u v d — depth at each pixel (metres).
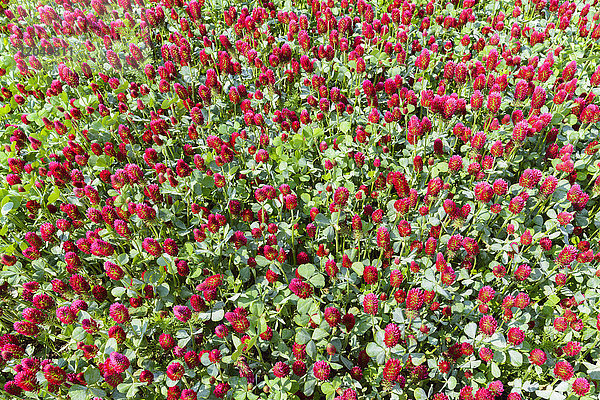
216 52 1.21
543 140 0.88
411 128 0.75
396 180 0.68
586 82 0.98
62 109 0.94
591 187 0.83
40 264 0.70
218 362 0.57
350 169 0.85
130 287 0.62
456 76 0.89
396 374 0.54
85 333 0.57
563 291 0.67
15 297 0.75
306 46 0.97
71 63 1.11
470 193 0.74
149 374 0.54
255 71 1.03
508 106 0.92
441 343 0.64
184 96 0.90
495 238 0.72
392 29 1.22
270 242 0.65
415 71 1.09
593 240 0.76
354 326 0.62
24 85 1.09
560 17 1.11
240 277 0.75
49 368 0.52
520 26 1.18
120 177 0.70
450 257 0.66
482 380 0.59
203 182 0.77
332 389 0.53
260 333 0.56
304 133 0.82
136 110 1.02
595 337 0.64
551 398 0.55
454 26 1.15
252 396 0.54
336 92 0.89
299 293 0.59
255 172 0.81
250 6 1.33
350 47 1.17
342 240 0.77
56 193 0.74
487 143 0.84
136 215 0.72
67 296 0.63
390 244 0.67
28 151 0.91
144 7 1.21
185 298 0.71
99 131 0.94
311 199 0.82
